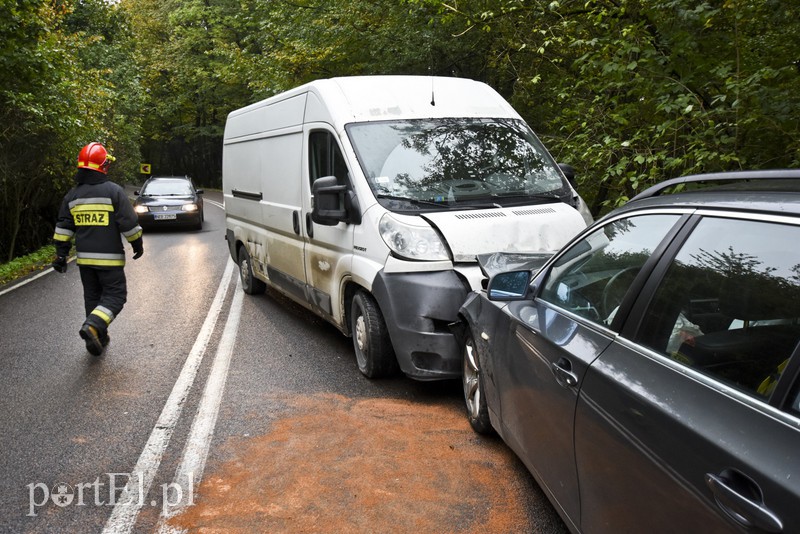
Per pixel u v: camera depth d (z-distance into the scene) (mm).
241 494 3584
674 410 1934
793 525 1422
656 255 2410
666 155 6586
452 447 4105
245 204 8812
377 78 6227
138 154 30250
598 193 8406
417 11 12398
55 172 15320
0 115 12195
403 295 4840
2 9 10703
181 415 4750
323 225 5973
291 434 4363
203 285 10250
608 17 6859
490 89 6500
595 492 2389
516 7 8609
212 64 37031
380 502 3459
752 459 1596
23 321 8086
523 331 3240
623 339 2406
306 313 8125
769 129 5840
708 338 2006
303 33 15781
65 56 13484
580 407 2492
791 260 1823
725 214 2148
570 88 7664
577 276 3027
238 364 5980
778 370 1715
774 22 5801
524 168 5664
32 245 16891
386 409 4781
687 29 6289
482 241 4867
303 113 6543
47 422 4672
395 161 5461
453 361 4766
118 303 6391
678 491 1834
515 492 3535
